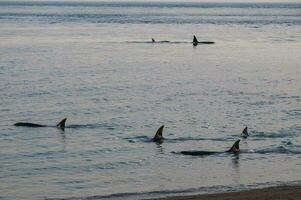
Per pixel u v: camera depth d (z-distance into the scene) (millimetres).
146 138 59406
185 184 43031
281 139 58469
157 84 98625
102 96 85500
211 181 43812
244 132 59938
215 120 68500
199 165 48688
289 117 70438
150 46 177500
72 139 58938
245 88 94688
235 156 51375
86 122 67312
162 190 41469
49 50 158750
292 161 49562
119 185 43062
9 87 92688
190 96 86250
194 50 166250
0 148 55156
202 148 55094
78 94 87000
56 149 54844
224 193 39094
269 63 134125
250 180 43875
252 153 52344
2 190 41938
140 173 46500
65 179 44844
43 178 45125
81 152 53688
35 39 194125
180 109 75562
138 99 83250
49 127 64438
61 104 78750
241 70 120188
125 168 48031
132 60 137875
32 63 127562
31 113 72562
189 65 128875
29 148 55188
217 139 58844
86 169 47844
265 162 49344
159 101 81562
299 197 37344
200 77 108312
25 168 48125
